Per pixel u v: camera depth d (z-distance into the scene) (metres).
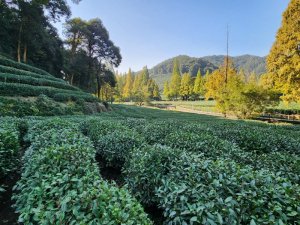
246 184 2.74
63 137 5.12
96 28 42.91
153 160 4.06
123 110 32.16
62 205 2.22
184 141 5.73
